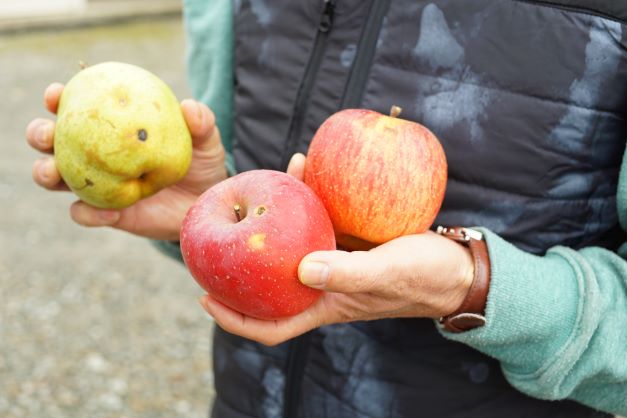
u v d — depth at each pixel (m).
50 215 3.95
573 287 0.93
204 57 1.26
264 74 1.14
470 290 0.90
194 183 1.19
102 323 3.11
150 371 2.87
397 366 1.08
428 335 1.06
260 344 1.17
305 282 0.79
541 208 1.00
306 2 1.08
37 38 7.26
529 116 0.97
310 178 0.95
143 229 1.18
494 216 1.02
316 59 1.09
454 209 1.03
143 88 1.06
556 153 0.97
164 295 3.33
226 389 1.23
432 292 0.89
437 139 0.99
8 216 3.88
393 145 0.91
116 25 7.97
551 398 0.97
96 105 1.04
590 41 0.93
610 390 0.99
